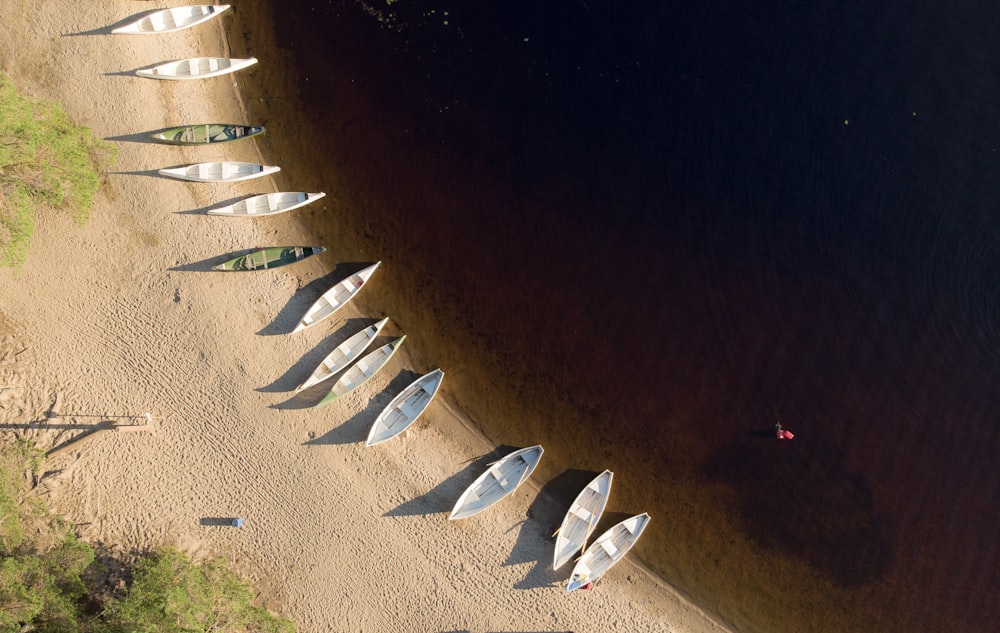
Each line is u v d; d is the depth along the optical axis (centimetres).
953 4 2831
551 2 2883
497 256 2912
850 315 2864
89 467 2802
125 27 2822
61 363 2833
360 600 2797
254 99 2903
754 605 2847
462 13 2892
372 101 2909
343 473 2819
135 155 2844
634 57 2881
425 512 2812
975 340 2827
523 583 2797
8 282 2839
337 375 2845
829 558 2855
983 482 2827
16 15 2833
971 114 2822
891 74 2844
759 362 2877
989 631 2805
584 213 2906
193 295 2844
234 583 2664
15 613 2311
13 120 2425
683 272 2892
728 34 2866
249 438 2828
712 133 2880
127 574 2752
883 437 2855
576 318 2903
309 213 2900
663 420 2880
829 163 2861
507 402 2884
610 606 2806
